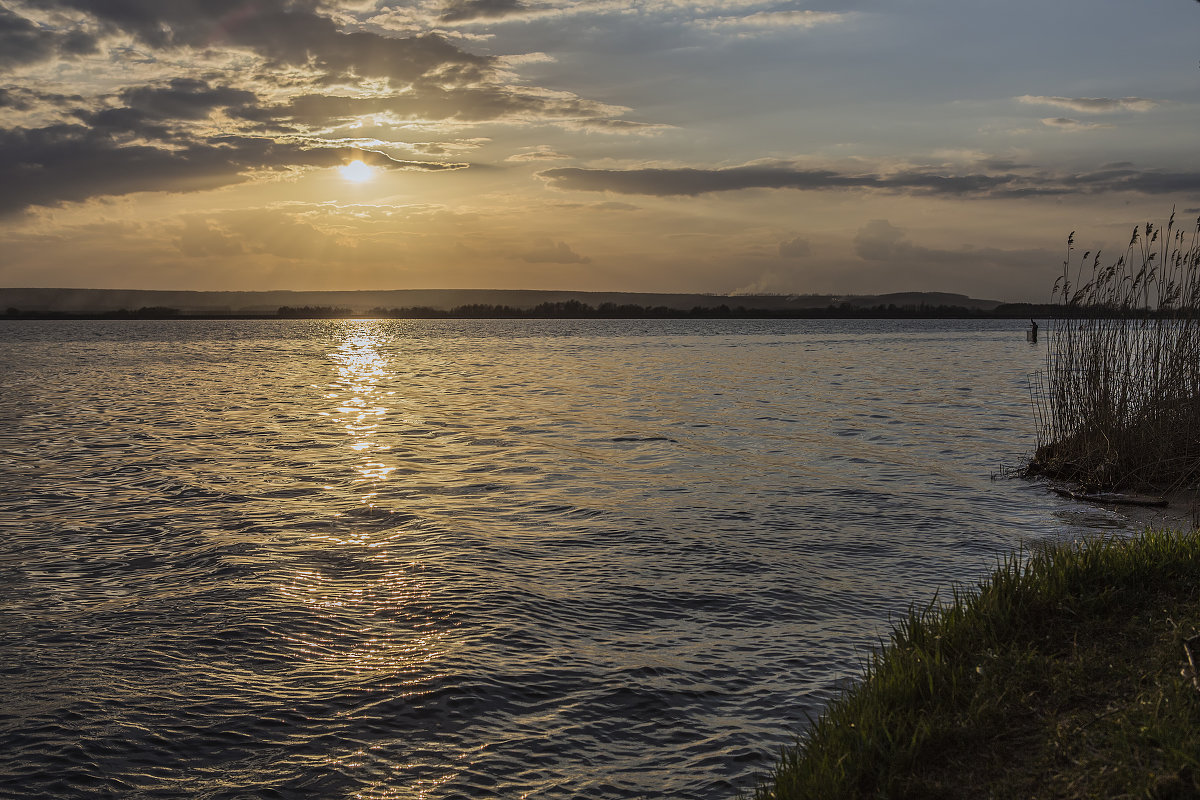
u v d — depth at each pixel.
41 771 6.85
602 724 7.61
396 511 15.36
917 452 21.75
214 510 15.38
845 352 77.69
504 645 9.26
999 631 7.43
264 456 21.39
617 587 11.16
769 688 8.27
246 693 8.16
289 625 9.77
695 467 19.80
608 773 6.86
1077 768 5.32
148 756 7.09
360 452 22.02
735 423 27.80
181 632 9.58
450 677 8.44
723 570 11.89
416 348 93.25
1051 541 13.20
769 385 42.66
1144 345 17.52
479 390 41.19
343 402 35.59
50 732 7.44
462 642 9.33
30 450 22.27
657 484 17.86
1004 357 68.44
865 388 40.62
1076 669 6.50
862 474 18.89
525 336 134.62
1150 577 7.82
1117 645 6.80
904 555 12.60
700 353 76.81
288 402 35.62
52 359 70.19
